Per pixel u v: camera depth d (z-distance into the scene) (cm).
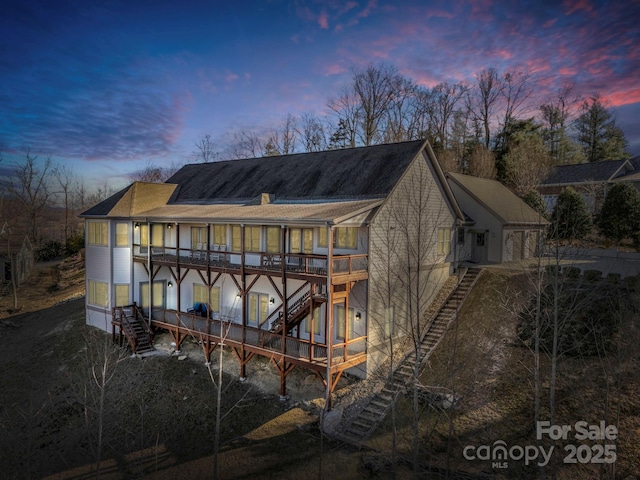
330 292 1595
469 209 2731
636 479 1149
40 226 5756
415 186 2088
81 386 1928
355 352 1778
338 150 2469
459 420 1460
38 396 1945
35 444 1595
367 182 2047
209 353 2036
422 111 4872
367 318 1800
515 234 2736
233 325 1936
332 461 1373
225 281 2267
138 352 2214
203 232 2423
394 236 1948
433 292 2241
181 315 2194
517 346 1714
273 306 2055
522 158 3869
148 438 1584
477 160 4069
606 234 2714
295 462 1383
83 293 3375
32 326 2877
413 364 1805
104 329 2488
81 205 6272
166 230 2584
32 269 4306
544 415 1398
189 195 2784
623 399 1377
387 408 1592
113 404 1797
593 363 1531
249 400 1753
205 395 1812
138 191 2700
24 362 2325
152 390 1881
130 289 2450
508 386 1548
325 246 1948
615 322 1627
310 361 1639
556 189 3741
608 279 1980
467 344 1817
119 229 2439
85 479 1381
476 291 2205
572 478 1191
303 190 2261
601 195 3372
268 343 1794
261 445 1484
